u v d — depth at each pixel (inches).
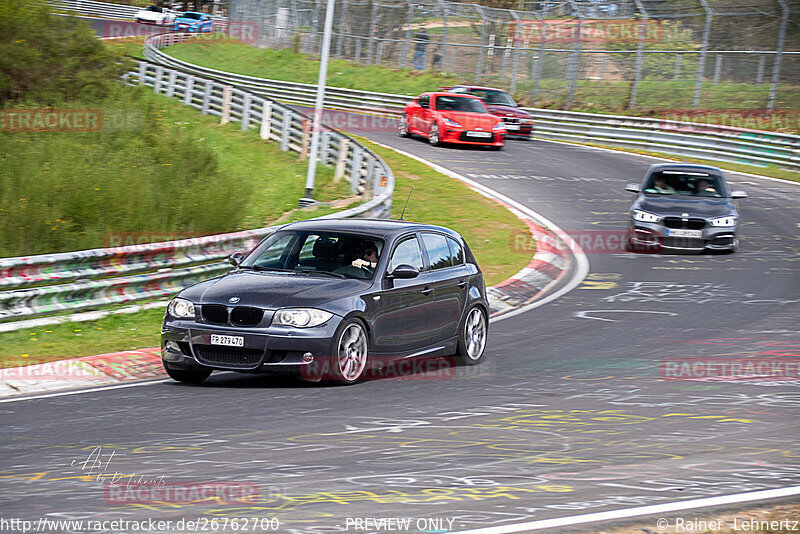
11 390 1223.5
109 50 4387.3
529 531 671.1
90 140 3324.3
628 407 1124.5
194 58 7677.2
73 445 921.5
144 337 1612.9
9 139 3157.0
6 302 1589.6
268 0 7839.6
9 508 718.5
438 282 1405.0
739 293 2142.0
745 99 5300.2
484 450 911.0
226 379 1307.8
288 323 1188.5
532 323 1807.3
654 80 5915.4
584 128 5068.9
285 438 950.4
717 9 5137.8
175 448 907.4
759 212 3400.6
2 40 3855.8
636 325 1777.8
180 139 3526.1
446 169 3900.1
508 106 4990.2
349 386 1241.4
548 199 3476.9
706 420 1060.5
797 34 5334.6
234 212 2554.1
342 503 734.5
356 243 1357.0
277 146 4020.7
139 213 2327.8
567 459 882.1
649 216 2687.0
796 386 1259.8
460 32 6835.6
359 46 7160.4
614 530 676.1
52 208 2214.6
